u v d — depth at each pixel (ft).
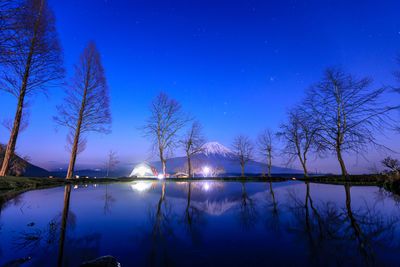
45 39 36.63
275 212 12.66
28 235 8.12
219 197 20.67
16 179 30.91
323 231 8.54
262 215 11.87
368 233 8.15
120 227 9.40
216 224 9.98
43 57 36.96
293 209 13.53
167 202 17.07
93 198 19.04
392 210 12.71
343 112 47.93
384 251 6.27
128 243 7.35
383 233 8.09
